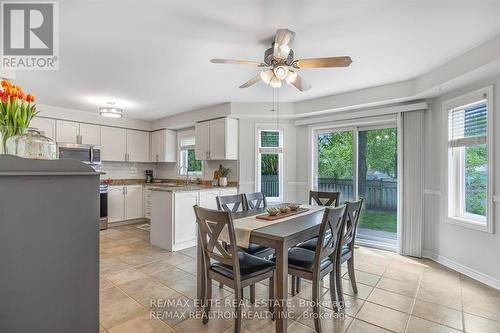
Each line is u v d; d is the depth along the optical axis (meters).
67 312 1.00
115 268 3.20
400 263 3.38
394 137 4.00
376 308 2.30
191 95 4.11
